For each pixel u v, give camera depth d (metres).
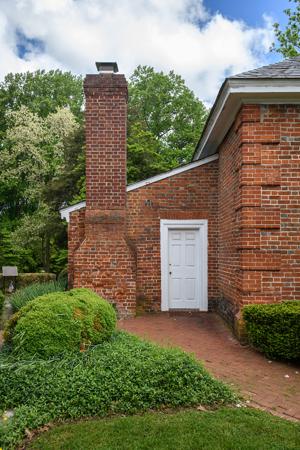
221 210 9.29
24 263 22.33
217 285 9.73
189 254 9.94
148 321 8.62
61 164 21.53
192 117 28.14
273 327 5.57
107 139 9.12
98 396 3.96
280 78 6.23
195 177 9.83
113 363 4.55
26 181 24.27
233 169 7.71
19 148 23.00
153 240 9.79
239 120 6.95
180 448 3.13
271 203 6.67
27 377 4.24
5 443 3.28
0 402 4.00
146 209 9.79
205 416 3.72
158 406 3.96
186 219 9.80
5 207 26.95
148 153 17.72
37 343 4.70
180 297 9.92
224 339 6.99
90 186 9.09
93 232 9.02
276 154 6.68
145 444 3.20
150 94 27.95
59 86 31.41
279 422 3.63
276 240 6.66
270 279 6.64
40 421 3.63
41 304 5.07
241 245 6.76
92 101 9.17
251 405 4.12
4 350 5.00
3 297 9.02
